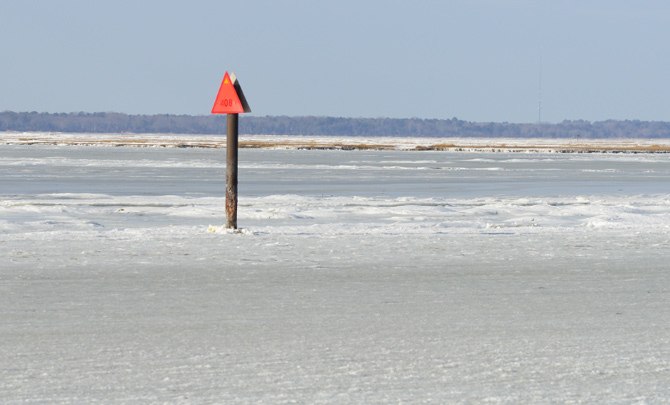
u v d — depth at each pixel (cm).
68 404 1352
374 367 1611
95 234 3984
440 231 4347
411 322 2070
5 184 9406
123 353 1719
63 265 2998
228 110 4125
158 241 3734
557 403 1377
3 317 2098
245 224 4903
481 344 1827
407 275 2855
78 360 1656
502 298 2428
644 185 10519
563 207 6219
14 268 2919
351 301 2358
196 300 2356
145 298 2381
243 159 19488
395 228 4497
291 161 18350
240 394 1415
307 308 2248
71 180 10294
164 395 1407
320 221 5209
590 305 2328
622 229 4500
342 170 13988
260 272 2888
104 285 2597
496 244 3762
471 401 1384
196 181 10356
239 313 2170
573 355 1727
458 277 2823
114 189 8762
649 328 2017
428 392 1435
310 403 1362
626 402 1387
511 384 1493
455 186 9950
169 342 1825
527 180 11512
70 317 2105
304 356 1698
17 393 1415
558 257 3344
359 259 3234
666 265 3141
